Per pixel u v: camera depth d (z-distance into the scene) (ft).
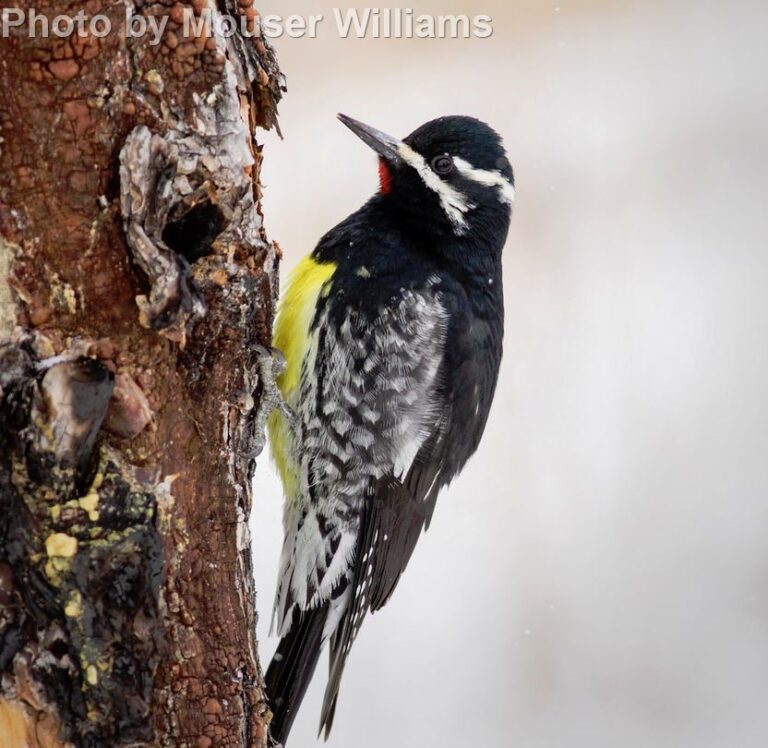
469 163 34.19
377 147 33.94
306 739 40.88
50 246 19.81
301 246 47.14
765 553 45.11
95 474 20.13
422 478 34.22
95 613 20.10
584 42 54.95
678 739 42.34
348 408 32.60
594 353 49.34
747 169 53.26
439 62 51.42
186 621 21.70
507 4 52.90
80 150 19.69
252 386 25.95
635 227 52.49
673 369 49.52
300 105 49.47
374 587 34.14
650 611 44.01
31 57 19.25
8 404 19.54
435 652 43.06
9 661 19.76
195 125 20.72
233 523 22.81
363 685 42.16
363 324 32.45
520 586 44.78
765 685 42.24
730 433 48.11
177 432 21.40
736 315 50.65
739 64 55.31
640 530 46.03
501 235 35.29
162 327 20.20
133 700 20.48
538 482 46.96
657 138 53.78
